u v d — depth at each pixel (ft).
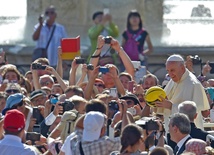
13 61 125.80
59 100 79.25
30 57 124.98
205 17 161.27
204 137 73.10
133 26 118.52
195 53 125.80
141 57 118.52
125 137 64.08
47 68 89.35
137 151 64.18
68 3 132.46
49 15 119.55
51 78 91.30
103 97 75.56
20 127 66.59
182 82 78.79
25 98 79.56
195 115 73.46
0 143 66.49
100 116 66.33
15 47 126.21
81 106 74.54
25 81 91.40
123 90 83.71
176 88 79.00
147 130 69.51
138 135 64.03
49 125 76.84
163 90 77.05
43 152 71.67
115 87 86.12
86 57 123.44
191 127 73.36
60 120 74.64
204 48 126.52
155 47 123.65
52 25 119.65
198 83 78.79
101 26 118.32
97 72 82.58
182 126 70.18
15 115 66.64
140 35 118.52
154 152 62.39
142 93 84.23
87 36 132.16
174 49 124.98
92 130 66.18
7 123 66.54
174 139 70.69
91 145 66.13
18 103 75.00
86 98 82.12
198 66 111.86
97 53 88.69
